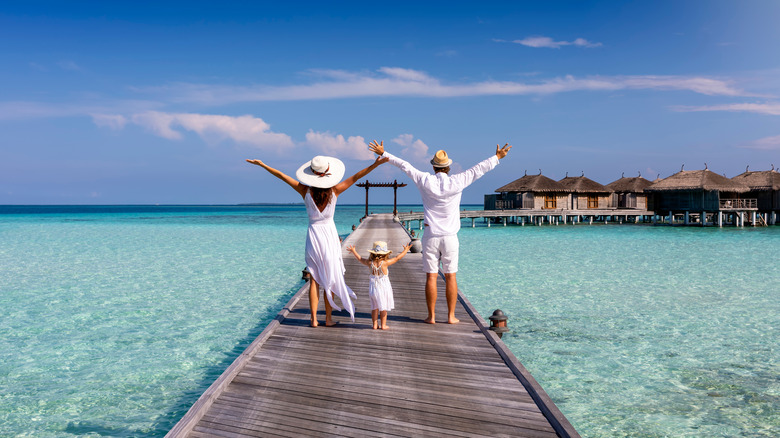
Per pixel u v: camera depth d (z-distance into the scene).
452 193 6.35
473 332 6.69
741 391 6.60
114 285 14.56
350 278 11.91
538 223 53.66
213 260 20.91
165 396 6.32
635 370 7.41
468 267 18.56
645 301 12.29
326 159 6.11
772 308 11.45
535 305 11.87
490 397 4.61
